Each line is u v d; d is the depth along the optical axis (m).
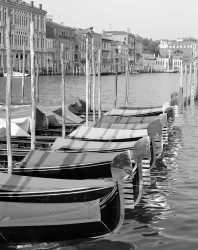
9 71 11.59
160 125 14.59
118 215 9.41
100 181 10.68
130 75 112.81
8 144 11.73
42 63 88.81
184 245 9.35
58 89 54.81
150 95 49.25
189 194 12.62
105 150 14.49
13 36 78.12
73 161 12.75
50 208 9.48
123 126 19.61
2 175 10.84
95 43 105.19
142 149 10.99
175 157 17.27
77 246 9.32
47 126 19.11
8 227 8.91
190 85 36.41
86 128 17.58
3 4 75.25
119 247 9.31
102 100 42.34
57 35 96.75
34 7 84.75
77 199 10.25
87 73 19.23
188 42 169.62
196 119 27.88
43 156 12.88
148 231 10.06
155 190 12.98
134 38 133.50
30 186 10.49
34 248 9.22
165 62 151.50
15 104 21.42
